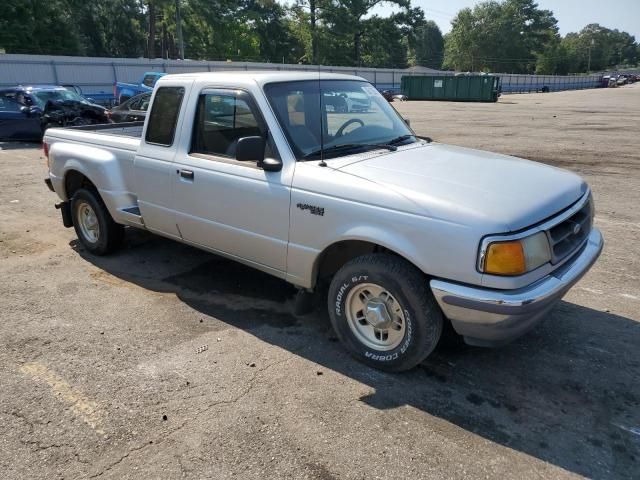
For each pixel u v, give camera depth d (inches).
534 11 4473.4
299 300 155.4
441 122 907.4
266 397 124.9
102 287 190.1
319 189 134.0
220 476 100.8
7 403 123.0
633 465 103.5
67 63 1403.8
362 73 2368.4
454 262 114.3
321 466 103.1
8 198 327.6
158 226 186.5
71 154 214.4
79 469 102.9
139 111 588.7
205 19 2401.6
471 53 4377.5
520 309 109.7
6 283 193.8
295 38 2871.6
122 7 2716.5
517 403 122.4
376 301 132.6
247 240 155.3
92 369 136.9
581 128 756.0
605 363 138.9
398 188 124.3
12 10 1834.4
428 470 101.9
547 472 101.6
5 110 591.8
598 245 142.2
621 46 7352.4
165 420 116.9
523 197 122.0
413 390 127.5
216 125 161.5
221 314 168.6
